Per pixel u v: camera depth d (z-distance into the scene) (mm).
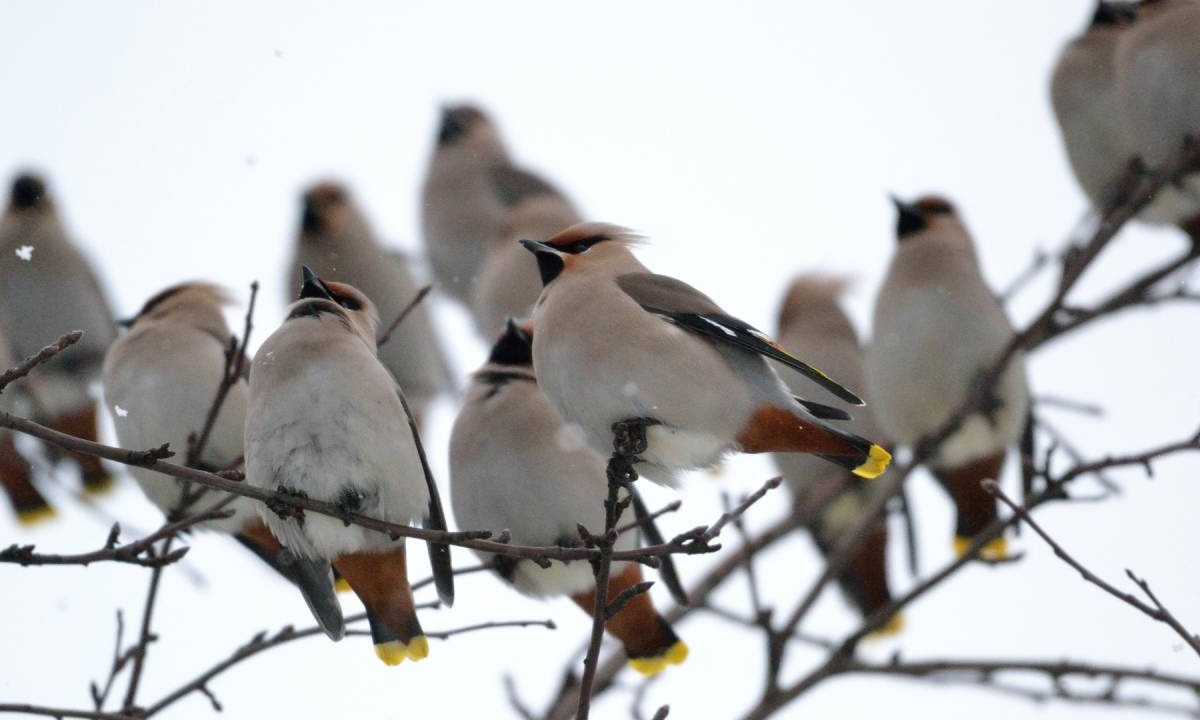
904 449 15750
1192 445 10562
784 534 16234
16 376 7230
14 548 7559
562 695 13750
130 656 9188
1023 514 8406
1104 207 17375
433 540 8055
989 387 14078
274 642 9227
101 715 8320
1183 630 8008
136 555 7770
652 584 7973
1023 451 15344
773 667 13352
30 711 8227
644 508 11406
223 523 11203
